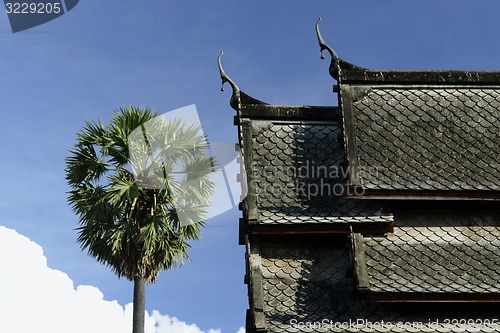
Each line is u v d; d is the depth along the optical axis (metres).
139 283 27.66
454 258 11.93
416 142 12.64
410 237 12.18
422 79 13.32
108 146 28.33
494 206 12.56
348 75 13.09
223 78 13.44
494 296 11.44
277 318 11.48
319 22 13.40
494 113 13.12
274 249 12.30
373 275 11.58
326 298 11.86
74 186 28.80
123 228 27.50
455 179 12.26
